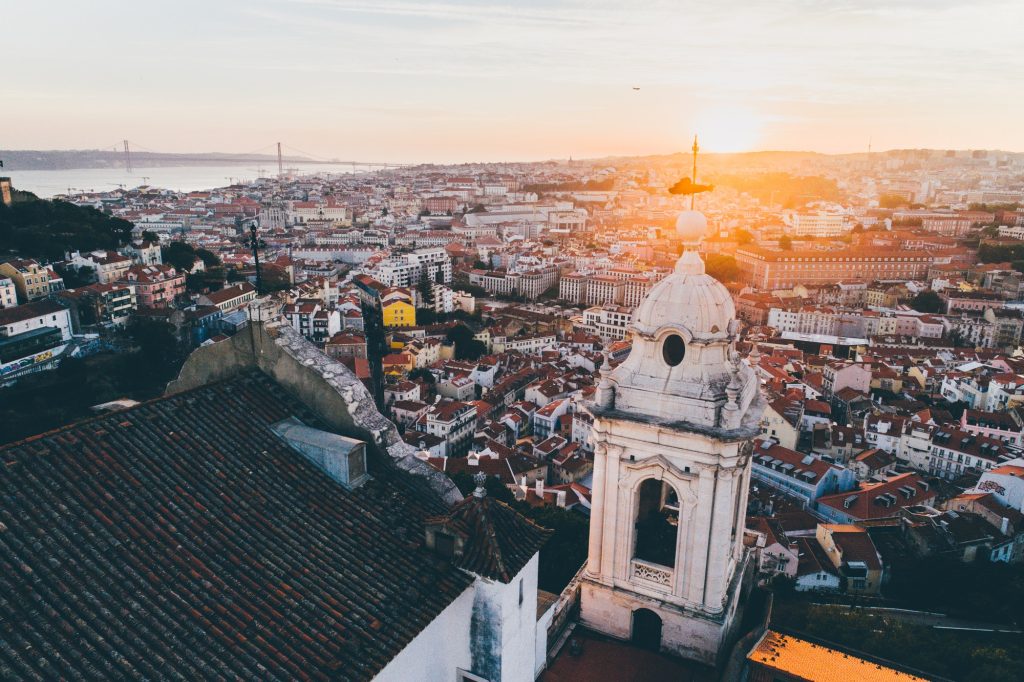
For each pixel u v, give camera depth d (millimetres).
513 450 146875
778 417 163000
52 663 18797
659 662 34969
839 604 109312
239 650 21375
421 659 26922
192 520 24734
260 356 32875
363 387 32812
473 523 28672
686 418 32719
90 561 21719
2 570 20406
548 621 35188
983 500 128000
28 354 176500
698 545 33406
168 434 27469
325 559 26016
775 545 113312
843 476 145125
